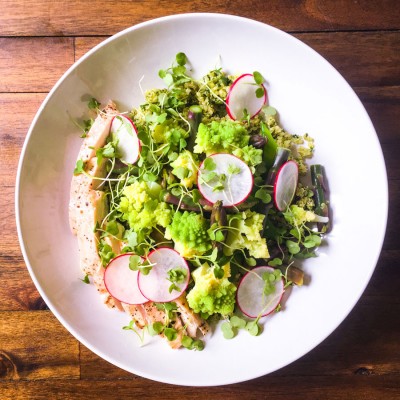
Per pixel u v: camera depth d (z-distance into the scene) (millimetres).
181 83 318
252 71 318
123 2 341
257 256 296
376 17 340
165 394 347
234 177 298
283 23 339
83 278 324
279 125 324
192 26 305
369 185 304
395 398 345
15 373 350
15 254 347
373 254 299
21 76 344
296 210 306
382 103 340
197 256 295
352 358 347
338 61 339
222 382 307
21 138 346
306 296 317
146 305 315
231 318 314
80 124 324
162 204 299
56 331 348
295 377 348
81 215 311
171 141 304
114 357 312
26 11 343
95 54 306
